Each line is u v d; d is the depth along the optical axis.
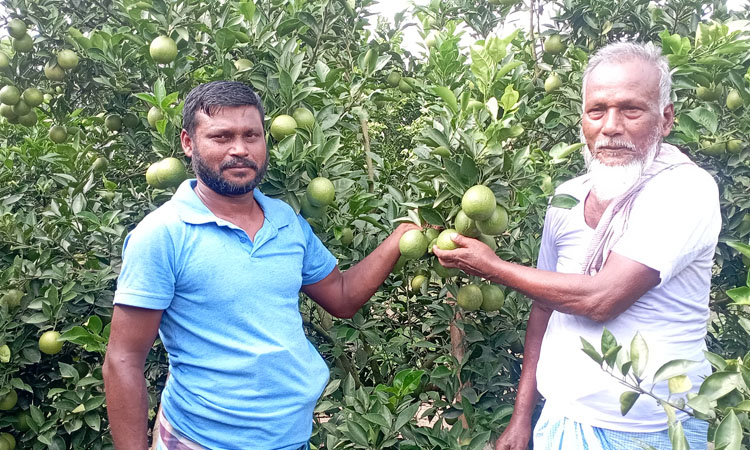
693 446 2.02
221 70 2.88
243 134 1.98
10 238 3.10
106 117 3.62
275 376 1.97
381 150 4.93
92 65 3.55
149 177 2.61
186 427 1.98
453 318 3.07
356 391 2.74
